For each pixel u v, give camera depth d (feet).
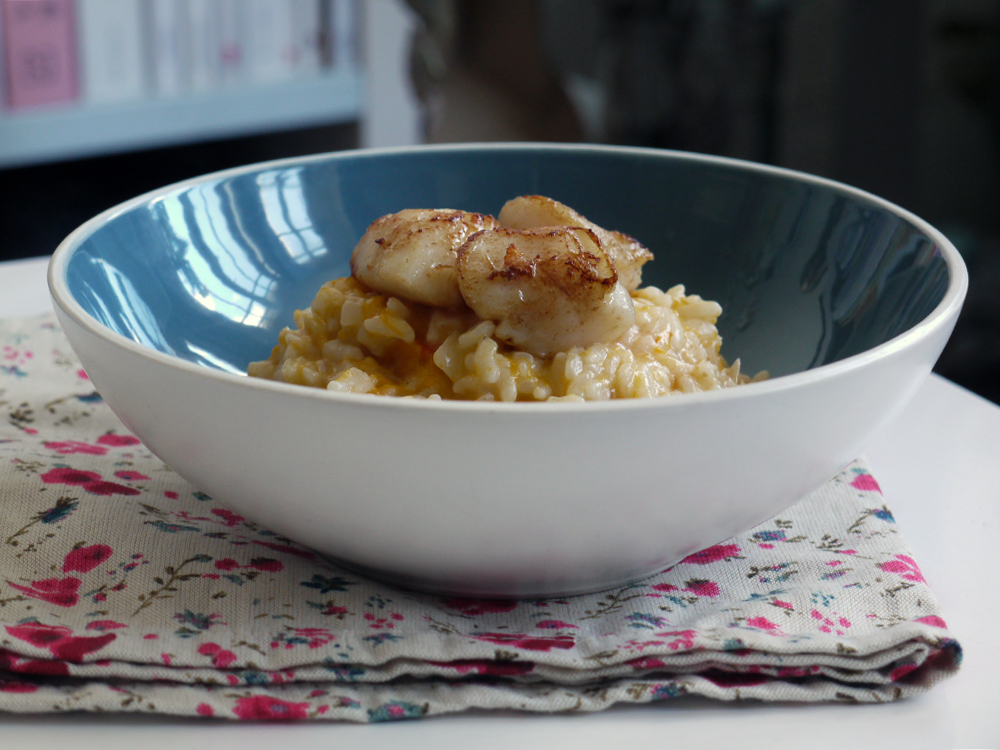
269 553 1.19
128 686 1.04
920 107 3.96
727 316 1.53
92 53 3.31
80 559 1.16
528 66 3.82
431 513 0.99
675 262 1.59
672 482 0.98
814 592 1.15
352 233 1.60
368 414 0.93
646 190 1.61
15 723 1.03
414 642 1.06
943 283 1.20
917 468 1.42
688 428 0.95
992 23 3.76
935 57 3.87
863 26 3.85
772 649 1.05
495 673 1.05
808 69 3.89
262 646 1.06
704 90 3.77
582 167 1.63
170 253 1.42
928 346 1.05
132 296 1.35
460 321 1.26
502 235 1.22
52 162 3.85
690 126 3.91
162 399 1.01
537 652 1.04
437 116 3.87
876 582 1.16
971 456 1.44
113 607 1.10
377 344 1.28
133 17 3.36
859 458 1.38
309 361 1.32
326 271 1.57
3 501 1.22
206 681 1.04
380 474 0.96
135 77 3.42
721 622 1.10
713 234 1.57
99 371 1.07
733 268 1.54
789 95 3.92
